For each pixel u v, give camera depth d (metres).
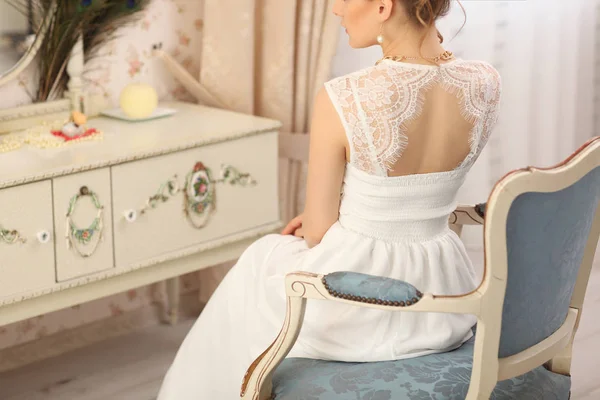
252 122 2.91
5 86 2.83
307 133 3.22
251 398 1.76
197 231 2.75
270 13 3.15
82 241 2.47
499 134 3.39
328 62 3.08
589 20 3.45
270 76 3.21
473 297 1.53
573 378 2.94
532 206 1.50
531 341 1.65
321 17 3.06
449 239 1.94
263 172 2.90
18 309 2.39
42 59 2.88
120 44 3.14
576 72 3.43
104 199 2.50
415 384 1.70
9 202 2.30
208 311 2.09
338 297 1.62
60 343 3.20
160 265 2.70
